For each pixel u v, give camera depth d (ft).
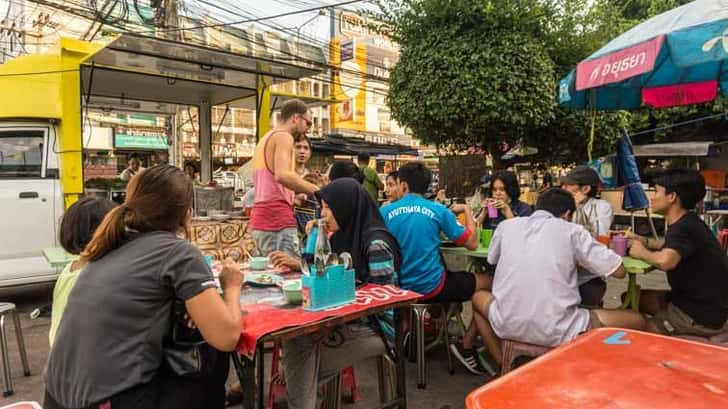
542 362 4.06
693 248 8.48
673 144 30.99
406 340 11.37
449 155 25.30
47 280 16.67
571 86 12.40
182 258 4.95
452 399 9.49
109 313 4.66
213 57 18.60
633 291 9.64
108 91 24.57
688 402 3.27
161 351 4.96
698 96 14.12
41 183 16.60
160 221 5.23
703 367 3.90
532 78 22.31
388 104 26.55
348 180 8.32
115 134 53.06
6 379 9.84
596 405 3.26
